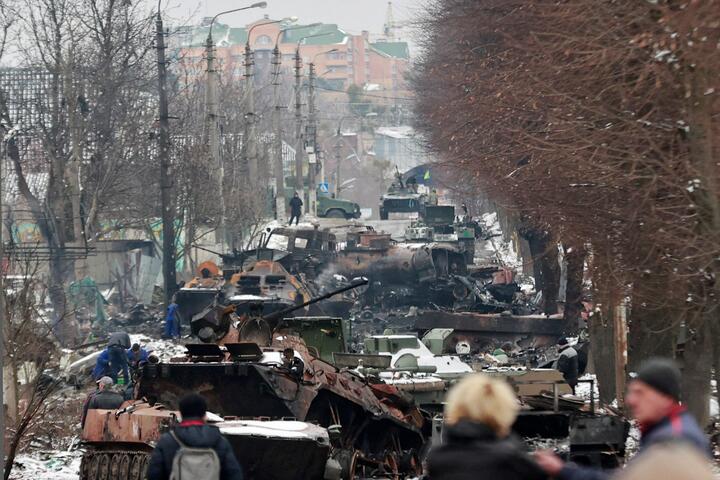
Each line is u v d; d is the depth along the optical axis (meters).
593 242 96.88
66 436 99.75
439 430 82.44
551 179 100.38
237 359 75.75
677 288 86.50
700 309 84.88
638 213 89.56
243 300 182.62
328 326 101.38
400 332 196.00
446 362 109.50
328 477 65.81
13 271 130.38
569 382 114.44
